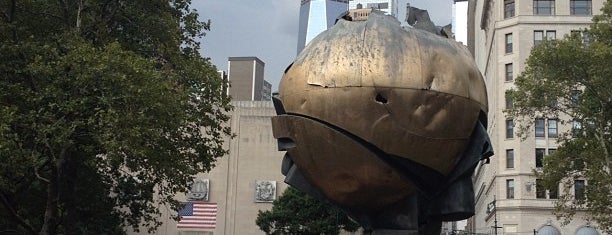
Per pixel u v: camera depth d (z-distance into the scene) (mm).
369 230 10750
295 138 9820
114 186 27141
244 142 65188
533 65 28000
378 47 9508
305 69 9734
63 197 23312
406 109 9375
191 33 25219
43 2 21766
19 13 21594
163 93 19312
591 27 29156
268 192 63781
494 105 63656
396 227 10297
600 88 26906
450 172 10219
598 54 25594
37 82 19969
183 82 22875
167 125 20188
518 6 60594
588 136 28562
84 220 26859
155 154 20641
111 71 18500
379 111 9320
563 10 59312
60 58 18609
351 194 10039
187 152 22969
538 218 56594
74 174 23312
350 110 9367
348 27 9938
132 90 18594
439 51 9805
